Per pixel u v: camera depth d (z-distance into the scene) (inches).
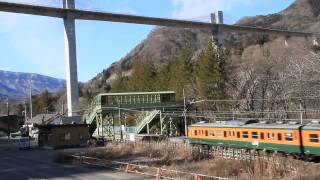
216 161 1476.4
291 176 1160.2
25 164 1892.2
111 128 3144.7
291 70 3102.9
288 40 5964.6
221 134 1988.2
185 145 1929.1
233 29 5019.7
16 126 5383.9
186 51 4047.7
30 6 3538.4
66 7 3703.3
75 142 2709.2
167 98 3245.6
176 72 4013.3
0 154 2450.8
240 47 6530.5
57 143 2667.3
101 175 1422.2
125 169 1491.1
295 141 1596.9
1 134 5231.3
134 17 4165.8
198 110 3415.4
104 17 3961.6
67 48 3713.1
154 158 1795.0
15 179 1456.7
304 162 1387.8
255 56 4426.7
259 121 1920.5
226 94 3321.9
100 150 2145.7
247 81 3169.3
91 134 3117.6
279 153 1662.2
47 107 6235.2
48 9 3617.1
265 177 1176.8
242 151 1731.1
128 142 2308.1
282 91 2967.5
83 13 3791.8
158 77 4471.0
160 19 4387.3
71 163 1818.4
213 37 4872.0
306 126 1571.1
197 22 4690.0
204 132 2103.8
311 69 2866.6
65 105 6358.3
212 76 3393.2
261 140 1759.4
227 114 3021.7
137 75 4645.7
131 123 3572.8
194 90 3742.6
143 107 3164.4
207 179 1195.9
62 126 2689.5
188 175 1289.4
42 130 2822.3
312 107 2797.7
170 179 1253.1
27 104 7219.5
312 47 4195.4
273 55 4269.2
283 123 1727.4
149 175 1354.6
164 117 2979.8
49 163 1882.4
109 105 3093.0
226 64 3673.7
